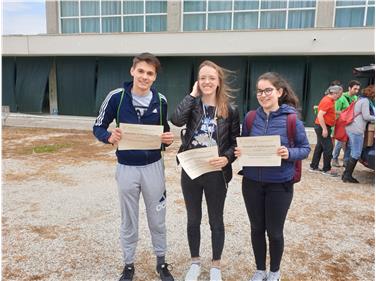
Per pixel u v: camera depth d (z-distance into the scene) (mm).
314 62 12289
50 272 2992
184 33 13031
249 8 13352
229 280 2908
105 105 2664
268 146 2486
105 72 14789
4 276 2916
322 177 6062
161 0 14469
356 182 5734
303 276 2982
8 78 15969
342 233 3811
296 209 4500
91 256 3258
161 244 2881
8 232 3715
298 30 11805
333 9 12320
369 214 4363
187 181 2744
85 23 15500
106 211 4336
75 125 12836
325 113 5988
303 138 2514
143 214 4188
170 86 14047
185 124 2738
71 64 15172
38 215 4188
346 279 2951
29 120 14047
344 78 12031
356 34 11312
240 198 4887
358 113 5477
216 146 2615
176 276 2955
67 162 7059
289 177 2535
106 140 2619
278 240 2645
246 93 13234
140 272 3000
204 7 13812
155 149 2680
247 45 12406
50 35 14500
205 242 3525
